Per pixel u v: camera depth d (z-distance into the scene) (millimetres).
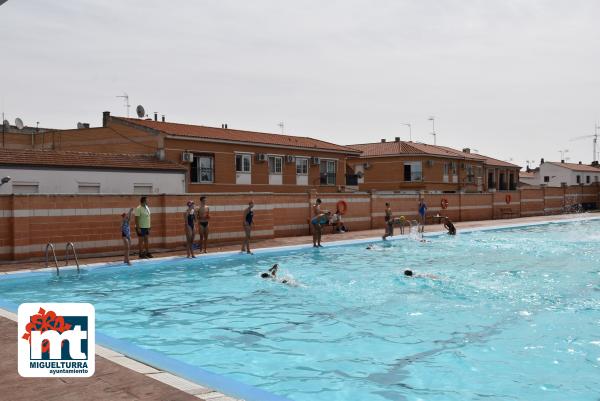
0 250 16375
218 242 22406
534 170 88625
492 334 9336
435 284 14195
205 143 32656
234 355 8086
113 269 16219
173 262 17641
